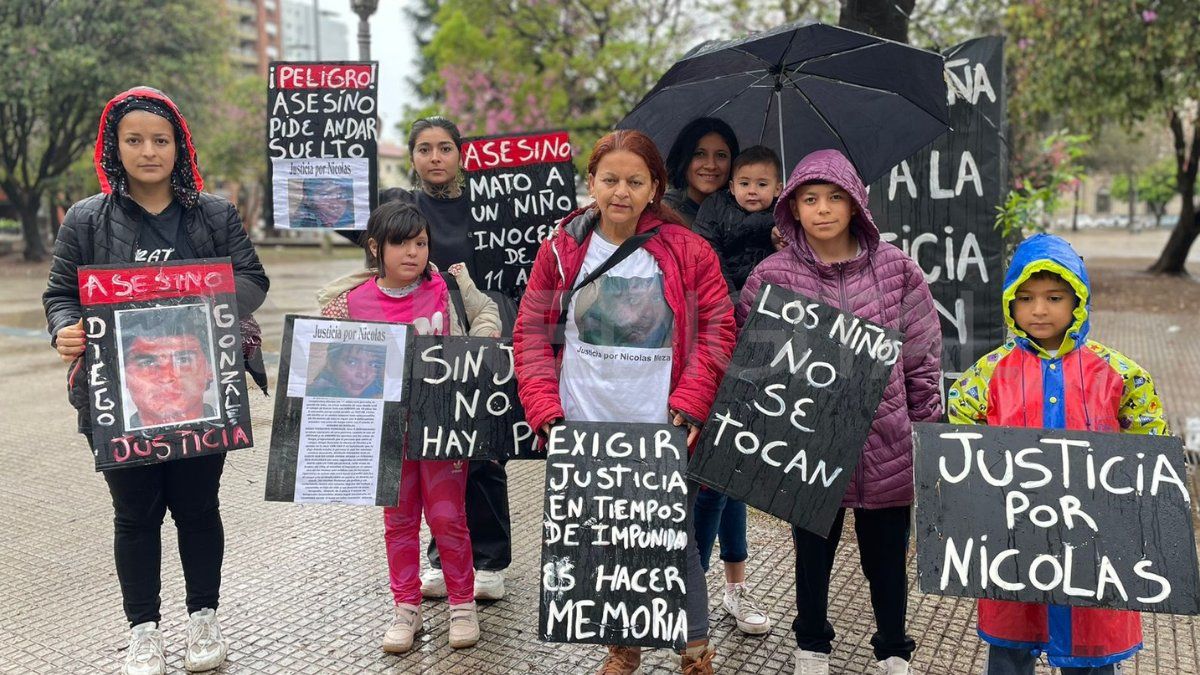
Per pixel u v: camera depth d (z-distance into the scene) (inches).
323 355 111.7
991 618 93.2
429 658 120.3
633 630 96.3
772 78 132.0
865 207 102.3
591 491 98.4
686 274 101.7
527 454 118.0
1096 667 89.7
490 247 139.3
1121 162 1242.6
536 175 138.6
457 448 115.7
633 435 99.4
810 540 106.3
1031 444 87.4
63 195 1221.7
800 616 109.6
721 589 142.6
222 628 129.5
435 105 801.6
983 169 160.1
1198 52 485.1
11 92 805.9
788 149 136.9
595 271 101.0
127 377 106.5
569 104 738.2
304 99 145.8
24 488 201.8
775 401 98.2
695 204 130.7
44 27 815.1
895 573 105.2
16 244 1317.7
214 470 115.3
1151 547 83.1
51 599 142.1
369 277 123.6
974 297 162.7
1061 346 93.2
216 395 109.4
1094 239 1656.0
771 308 99.1
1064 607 89.6
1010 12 514.9
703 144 127.1
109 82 840.9
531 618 132.7
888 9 175.6
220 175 1365.7
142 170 108.1
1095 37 493.4
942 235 163.0
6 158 957.2
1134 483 84.7
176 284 108.7
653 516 97.5
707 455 98.3
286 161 146.5
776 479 98.0
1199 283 697.6
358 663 119.1
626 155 96.6
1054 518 85.2
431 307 122.0
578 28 724.7
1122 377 90.7
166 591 142.1
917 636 127.0
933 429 89.5
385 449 112.5
